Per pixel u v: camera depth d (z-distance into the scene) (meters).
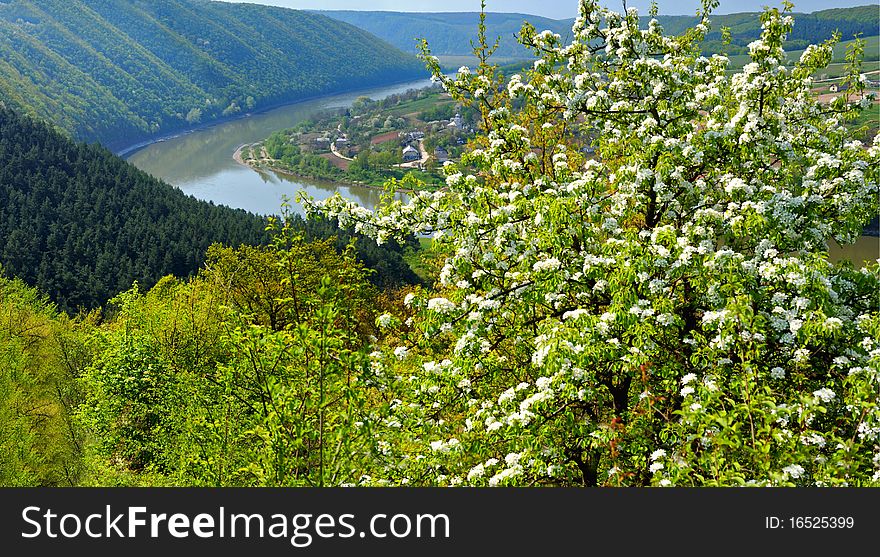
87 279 120.81
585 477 10.77
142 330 31.19
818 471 7.52
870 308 11.02
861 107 14.32
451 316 11.80
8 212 141.12
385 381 11.05
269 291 35.25
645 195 12.71
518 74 17.17
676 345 11.11
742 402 7.70
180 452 21.09
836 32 13.79
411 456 11.88
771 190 11.24
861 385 7.73
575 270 11.41
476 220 12.41
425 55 18.05
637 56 15.18
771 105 13.68
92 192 151.50
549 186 13.40
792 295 10.22
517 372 12.62
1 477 37.75
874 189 11.62
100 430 28.20
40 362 55.97
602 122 15.30
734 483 6.79
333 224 118.56
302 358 9.09
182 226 139.25
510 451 10.94
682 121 14.08
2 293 65.62
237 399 14.46
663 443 9.59
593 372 9.81
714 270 10.09
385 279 102.62
